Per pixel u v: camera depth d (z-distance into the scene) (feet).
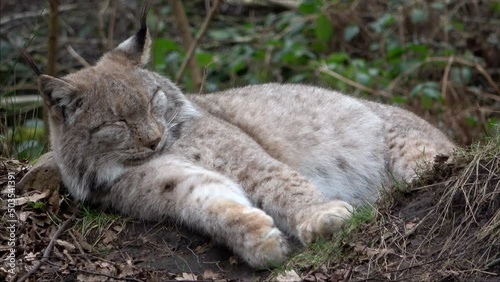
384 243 23.32
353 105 31.71
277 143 30.01
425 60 47.55
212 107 30.32
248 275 24.36
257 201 26.55
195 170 26.40
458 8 52.39
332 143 30.71
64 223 26.23
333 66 47.62
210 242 25.76
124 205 27.12
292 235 25.94
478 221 22.76
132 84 27.40
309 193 25.95
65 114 27.20
